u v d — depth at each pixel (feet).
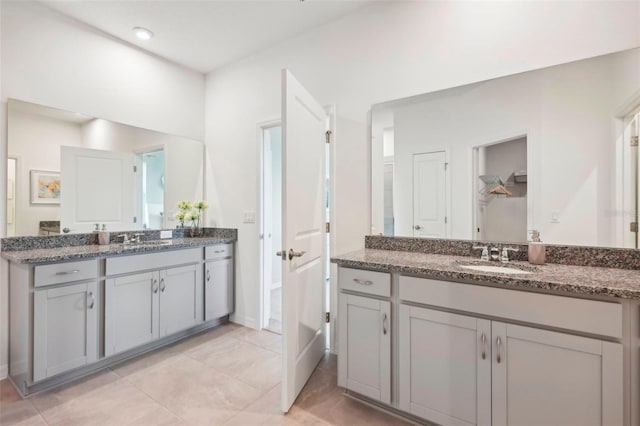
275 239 14.62
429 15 6.73
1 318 6.69
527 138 5.74
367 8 7.51
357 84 7.66
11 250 6.91
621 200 5.02
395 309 5.34
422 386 5.06
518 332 4.29
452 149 6.49
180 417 5.50
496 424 4.45
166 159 10.02
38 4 7.32
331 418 5.49
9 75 6.94
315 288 7.32
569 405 4.00
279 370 7.16
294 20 8.04
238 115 10.19
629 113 4.97
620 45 5.04
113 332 7.16
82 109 8.12
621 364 3.73
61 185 7.75
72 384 6.51
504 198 5.98
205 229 11.00
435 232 6.68
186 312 8.80
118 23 8.13
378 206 7.37
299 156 6.33
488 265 5.49
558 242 5.48
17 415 5.51
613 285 3.81
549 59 5.56
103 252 6.95
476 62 6.23
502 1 5.98
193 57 9.95
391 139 7.22
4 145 6.88
